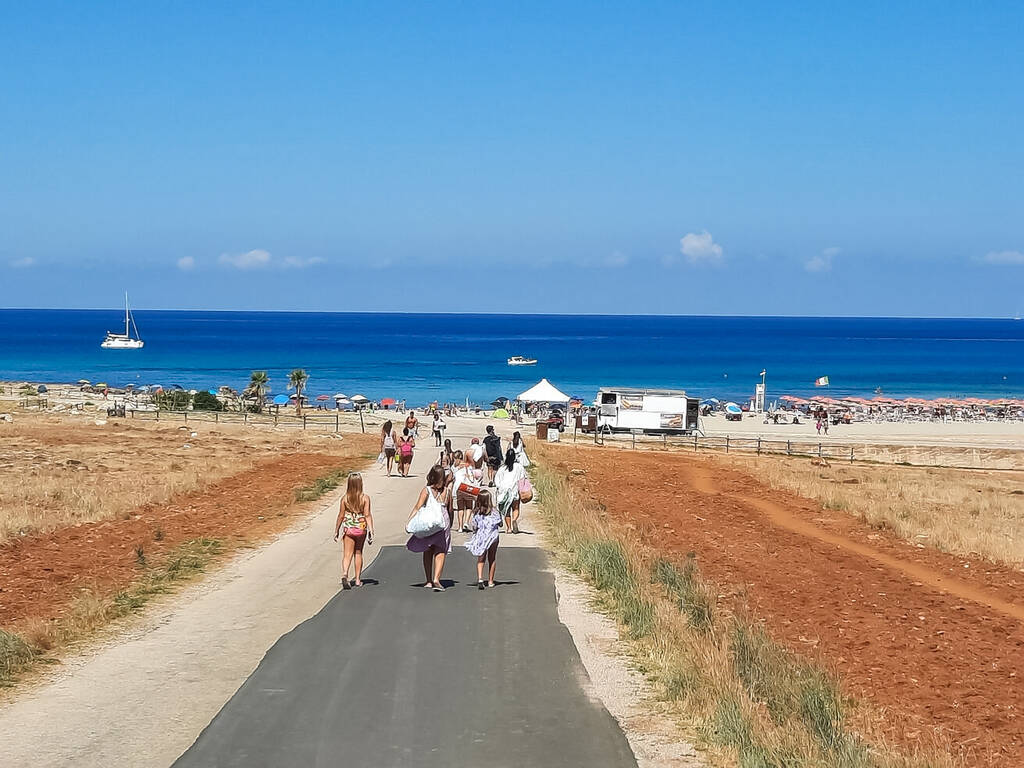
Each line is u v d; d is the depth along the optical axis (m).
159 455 37.12
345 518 13.40
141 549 15.49
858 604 16.78
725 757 7.38
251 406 72.88
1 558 15.39
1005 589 18.78
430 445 43.88
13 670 9.22
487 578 13.74
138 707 8.25
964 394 121.06
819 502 31.88
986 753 9.76
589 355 199.00
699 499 31.17
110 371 142.12
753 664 10.20
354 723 7.86
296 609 11.99
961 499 34.19
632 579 13.55
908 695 11.81
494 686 8.89
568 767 7.03
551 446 50.47
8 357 173.12
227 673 9.26
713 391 121.12
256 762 7.02
